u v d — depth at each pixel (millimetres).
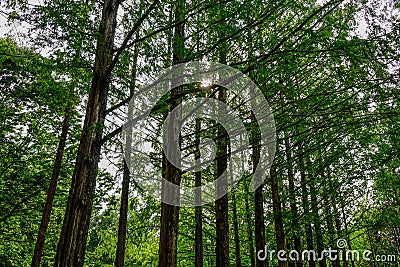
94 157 5211
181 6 5418
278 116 6105
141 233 12469
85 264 14180
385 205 13273
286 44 5496
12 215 11227
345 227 13586
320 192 10844
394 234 18781
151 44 5930
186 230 14750
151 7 4879
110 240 14328
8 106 10961
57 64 5250
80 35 5418
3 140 11234
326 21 5773
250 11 5312
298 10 6473
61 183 12352
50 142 11734
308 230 12711
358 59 5078
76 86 6320
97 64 5441
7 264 11953
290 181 11992
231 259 17297
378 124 8547
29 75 10062
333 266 13742
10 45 6316
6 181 11047
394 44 5031
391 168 11828
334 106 6230
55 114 11016
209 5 5152
